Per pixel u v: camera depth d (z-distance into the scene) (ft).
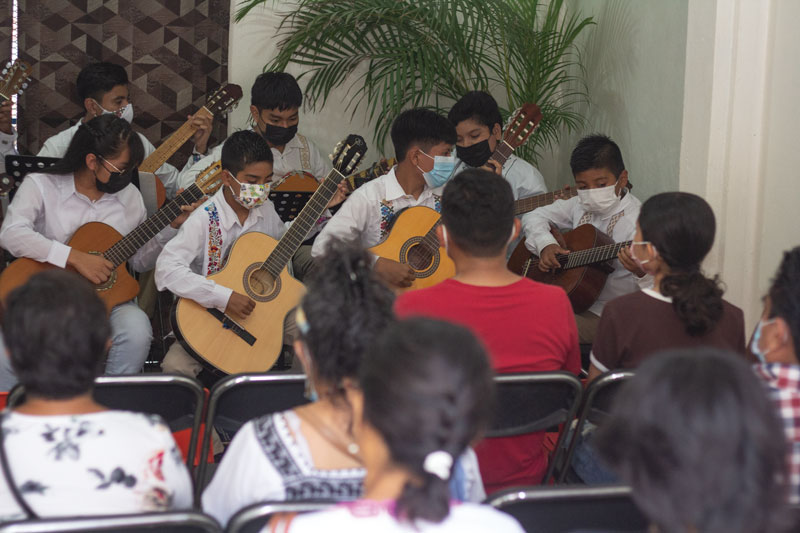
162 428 4.86
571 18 15.48
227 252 10.93
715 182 11.10
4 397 7.73
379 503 3.44
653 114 12.89
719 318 6.79
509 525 3.59
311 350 4.35
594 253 10.96
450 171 11.25
